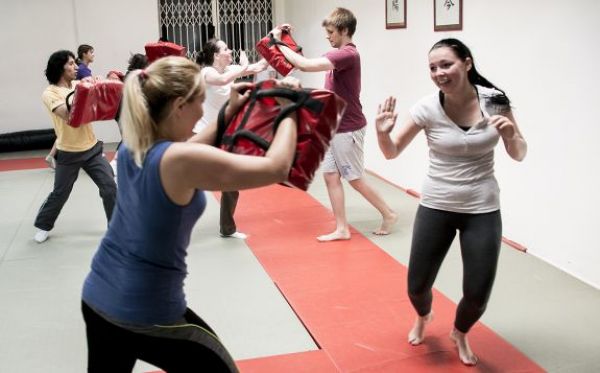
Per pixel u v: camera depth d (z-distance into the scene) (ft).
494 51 14.93
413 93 19.30
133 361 6.03
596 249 12.24
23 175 24.61
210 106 15.71
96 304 5.82
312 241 15.58
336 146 15.08
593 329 10.62
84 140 15.80
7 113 30.68
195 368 6.09
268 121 5.86
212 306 11.95
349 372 9.45
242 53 17.67
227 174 5.40
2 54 30.17
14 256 15.14
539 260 13.78
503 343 10.18
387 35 20.77
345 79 14.65
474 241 8.93
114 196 16.22
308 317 11.29
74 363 10.04
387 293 12.28
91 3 30.42
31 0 29.99
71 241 16.26
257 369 9.59
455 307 11.50
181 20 32.40
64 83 15.33
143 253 5.66
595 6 11.64
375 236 15.85
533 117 13.70
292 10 31.42
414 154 19.61
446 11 16.85
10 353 10.36
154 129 5.68
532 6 13.43
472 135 8.75
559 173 13.04
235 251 14.99
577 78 12.27
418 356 9.84
